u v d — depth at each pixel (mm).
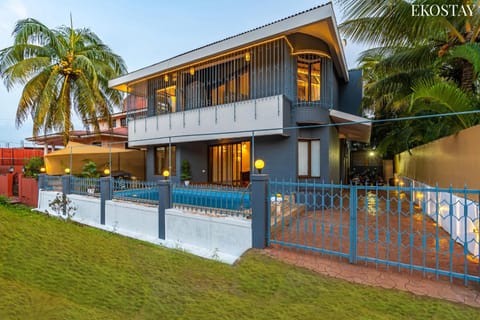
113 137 16312
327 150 9508
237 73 10516
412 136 12141
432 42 7684
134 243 6113
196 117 10695
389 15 5961
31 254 4430
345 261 4543
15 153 21062
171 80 12578
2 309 2887
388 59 8844
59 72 14656
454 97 5785
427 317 3064
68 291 3514
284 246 5207
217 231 5742
